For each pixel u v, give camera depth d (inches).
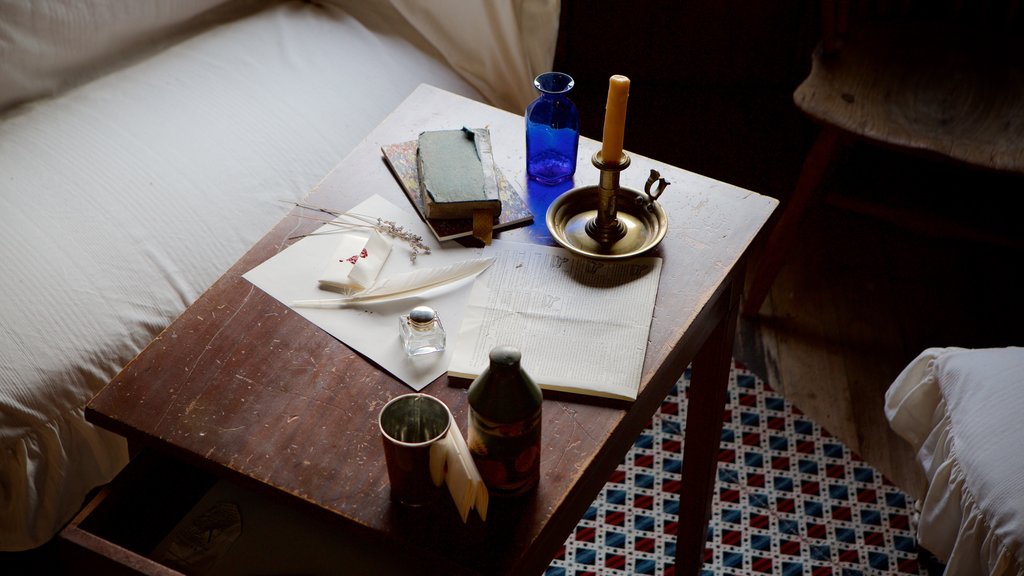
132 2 67.1
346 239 45.4
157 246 55.2
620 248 44.9
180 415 37.6
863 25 72.9
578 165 50.3
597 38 88.7
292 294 42.8
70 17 63.4
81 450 50.4
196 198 58.1
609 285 43.1
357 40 74.4
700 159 85.3
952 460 48.5
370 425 37.2
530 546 33.4
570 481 35.3
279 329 41.1
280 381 38.9
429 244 45.4
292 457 36.1
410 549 33.4
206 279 55.7
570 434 36.9
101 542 35.7
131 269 53.7
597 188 47.1
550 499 34.7
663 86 91.3
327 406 37.9
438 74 75.3
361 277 43.0
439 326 39.8
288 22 74.8
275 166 61.9
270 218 59.3
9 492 48.3
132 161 59.3
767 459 66.2
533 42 76.0
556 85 47.8
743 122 88.5
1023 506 43.3
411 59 74.9
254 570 38.7
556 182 49.1
